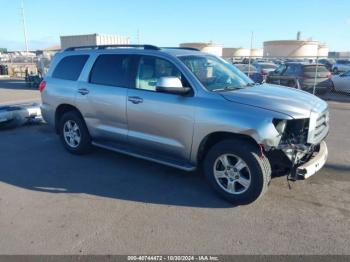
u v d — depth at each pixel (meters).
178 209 3.91
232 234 3.37
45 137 7.25
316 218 3.69
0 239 3.30
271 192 4.34
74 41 28.44
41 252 3.09
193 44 42.88
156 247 3.16
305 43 41.72
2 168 5.28
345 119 9.52
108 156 5.86
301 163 3.89
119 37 29.48
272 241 3.25
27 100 13.53
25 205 4.02
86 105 5.44
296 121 3.80
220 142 4.00
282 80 15.48
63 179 4.82
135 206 3.99
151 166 5.35
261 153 3.73
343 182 4.68
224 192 4.05
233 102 3.88
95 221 3.64
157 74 4.55
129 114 4.82
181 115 4.19
